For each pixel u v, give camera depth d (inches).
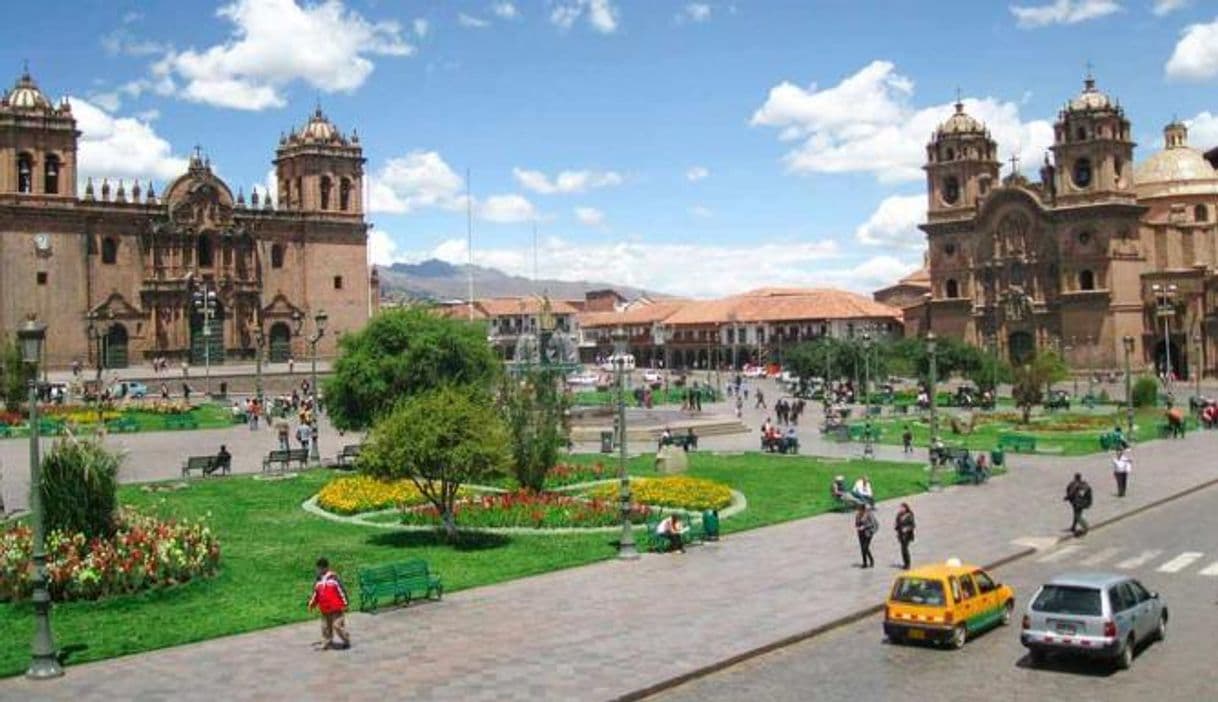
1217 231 5634.8
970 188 5905.5
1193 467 2319.1
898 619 994.7
